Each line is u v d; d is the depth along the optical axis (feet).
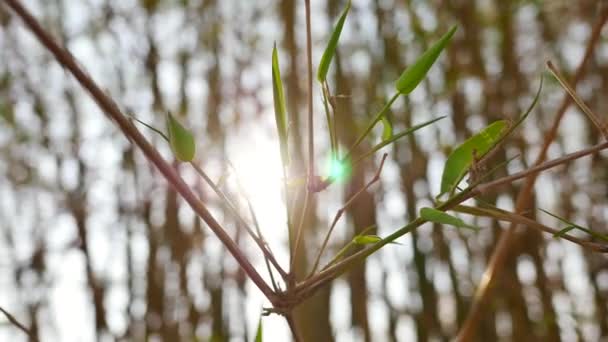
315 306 6.47
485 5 7.17
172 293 6.33
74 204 6.35
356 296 6.56
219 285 6.27
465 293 6.57
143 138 1.91
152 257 6.35
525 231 6.57
